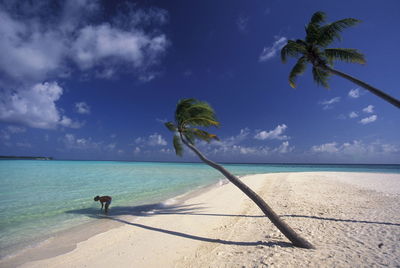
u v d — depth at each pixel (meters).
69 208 10.35
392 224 6.35
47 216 8.88
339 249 4.75
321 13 9.70
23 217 8.73
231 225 7.34
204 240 6.05
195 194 14.48
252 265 4.21
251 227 6.97
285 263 4.15
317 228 6.36
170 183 21.52
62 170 39.03
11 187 17.12
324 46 9.73
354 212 7.98
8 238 6.43
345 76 8.88
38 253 5.37
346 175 28.83
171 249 5.50
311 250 4.78
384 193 12.27
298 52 10.29
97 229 7.21
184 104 8.45
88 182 21.45
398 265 3.85
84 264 4.78
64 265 4.74
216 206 10.44
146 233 6.76
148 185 19.75
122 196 13.89
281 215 8.09
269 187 16.88
